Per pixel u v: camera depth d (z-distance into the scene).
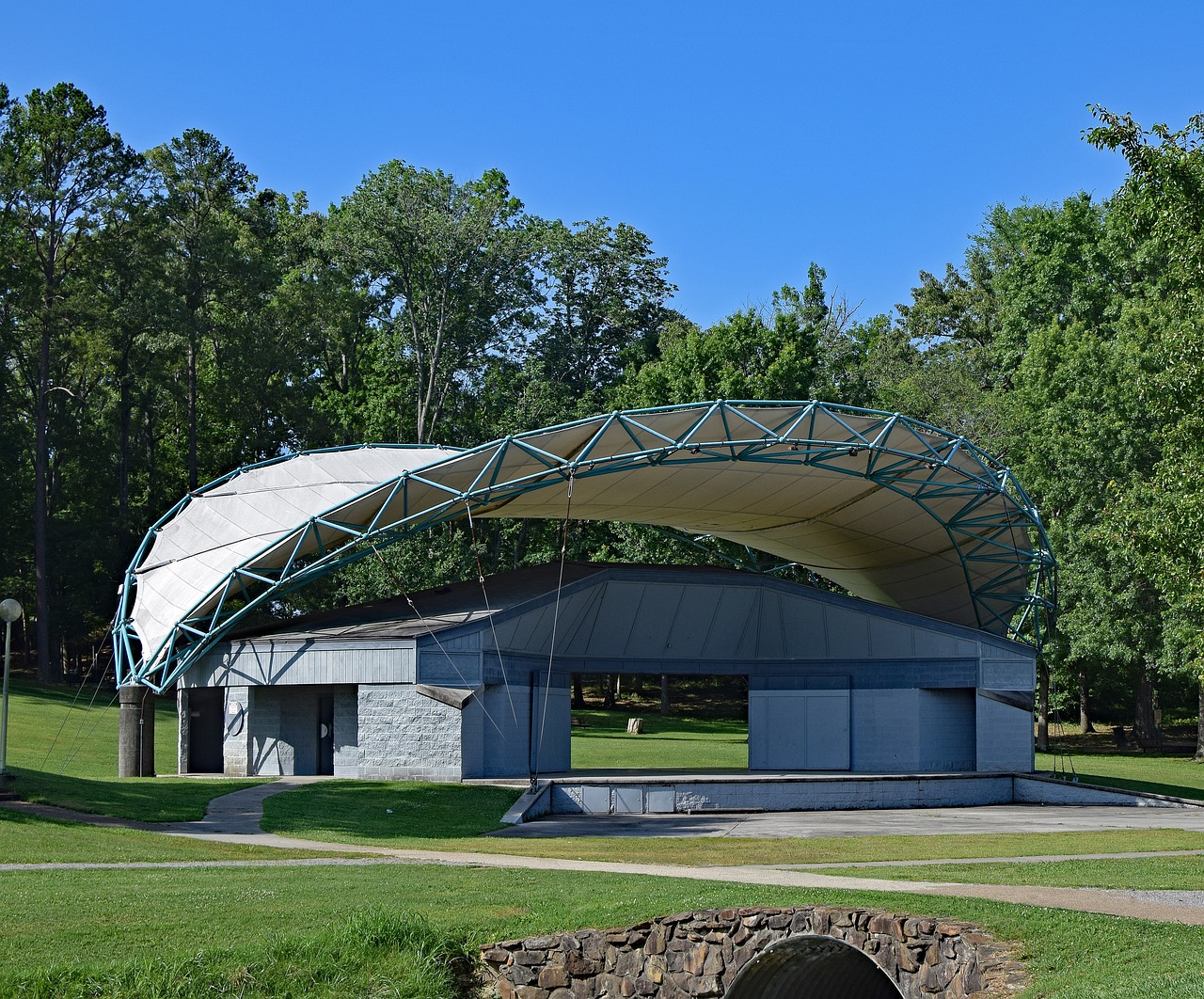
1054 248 81.69
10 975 14.52
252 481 46.88
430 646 39.31
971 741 46.94
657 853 26.30
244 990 15.13
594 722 81.31
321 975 15.74
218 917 17.14
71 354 76.38
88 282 73.19
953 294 110.94
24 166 68.62
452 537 79.88
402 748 39.00
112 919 16.84
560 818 35.25
